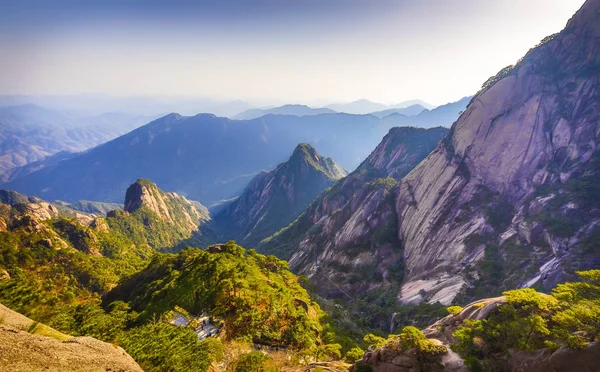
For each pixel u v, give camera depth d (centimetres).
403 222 10675
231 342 3975
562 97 8362
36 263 9844
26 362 1372
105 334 3272
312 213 19375
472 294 6431
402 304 7575
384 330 6994
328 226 14562
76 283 9688
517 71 9525
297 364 3825
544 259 6112
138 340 2864
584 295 2383
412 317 6419
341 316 7381
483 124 9319
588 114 7650
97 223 16512
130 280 8956
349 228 12594
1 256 9138
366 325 7300
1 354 1340
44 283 8806
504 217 7781
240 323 4356
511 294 2553
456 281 7038
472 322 2528
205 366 2950
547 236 6356
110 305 6444
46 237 11031
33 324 1856
